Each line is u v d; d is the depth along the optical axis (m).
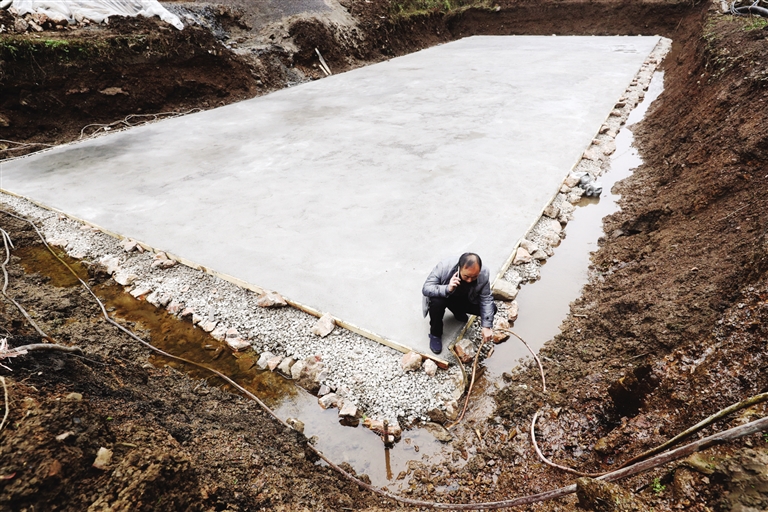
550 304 4.12
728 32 8.37
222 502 1.98
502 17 20.83
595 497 1.86
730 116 5.21
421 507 2.43
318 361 3.47
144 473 1.66
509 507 2.27
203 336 3.90
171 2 12.35
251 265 4.45
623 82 10.59
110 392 2.34
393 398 3.16
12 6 9.28
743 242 3.26
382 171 6.29
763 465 1.61
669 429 2.24
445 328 3.61
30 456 1.52
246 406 3.20
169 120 9.38
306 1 14.76
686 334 2.79
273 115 9.30
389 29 16.55
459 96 9.90
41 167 7.09
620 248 4.74
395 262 4.37
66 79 8.66
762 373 2.09
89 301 4.28
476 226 4.91
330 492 2.47
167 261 4.64
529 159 6.53
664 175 5.78
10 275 4.53
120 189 6.17
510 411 3.00
